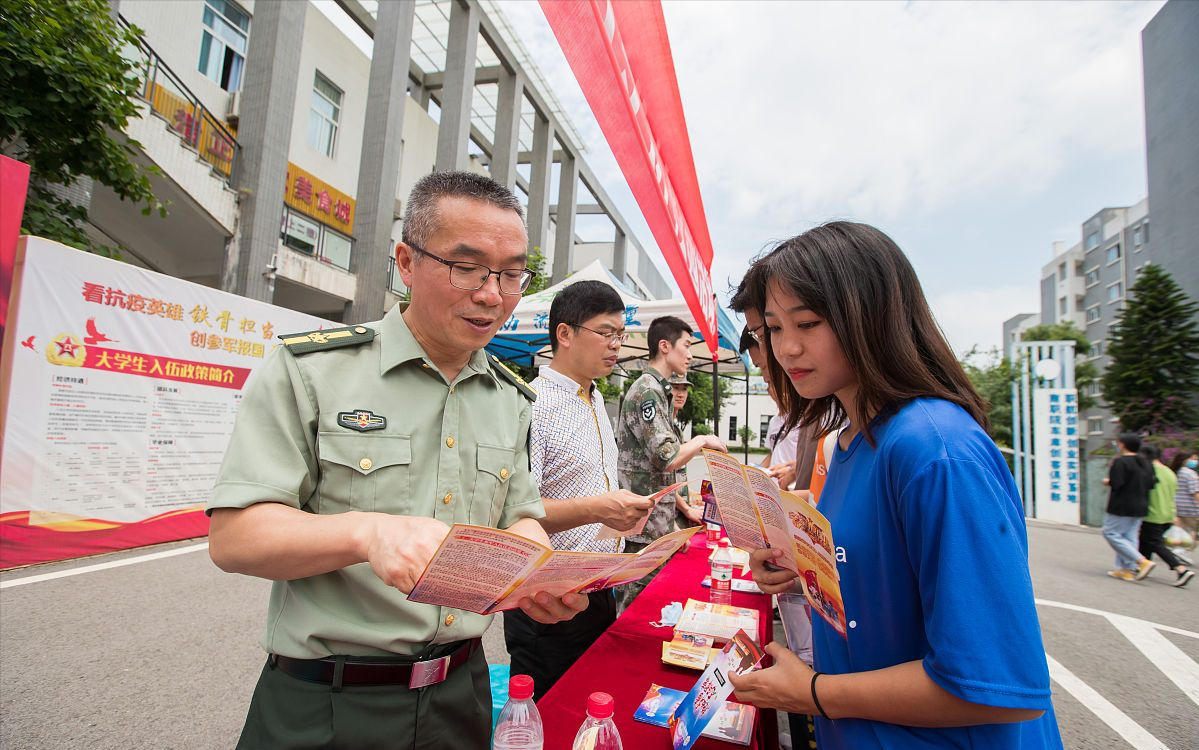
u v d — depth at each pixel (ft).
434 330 3.53
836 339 3.27
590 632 6.33
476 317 3.41
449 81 44.04
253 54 30.09
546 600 3.28
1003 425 69.36
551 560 2.72
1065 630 14.83
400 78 37.55
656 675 4.78
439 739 3.35
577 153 66.03
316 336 3.40
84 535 14.37
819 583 3.26
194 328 16.84
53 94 12.98
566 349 6.86
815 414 4.24
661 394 8.93
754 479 3.78
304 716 3.09
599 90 3.62
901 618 2.95
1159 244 65.46
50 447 13.65
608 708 3.14
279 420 3.06
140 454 15.57
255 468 2.92
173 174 24.62
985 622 2.44
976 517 2.56
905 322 3.16
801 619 7.48
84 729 7.52
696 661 4.91
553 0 3.14
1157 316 52.70
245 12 34.06
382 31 37.17
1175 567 20.44
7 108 12.57
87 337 14.25
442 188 3.40
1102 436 81.56
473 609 2.85
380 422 3.34
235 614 11.66
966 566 2.51
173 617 11.31
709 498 7.08
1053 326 84.53
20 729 7.43
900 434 2.90
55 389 13.69
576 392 6.85
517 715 3.12
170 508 16.35
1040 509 38.32
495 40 48.47
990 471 2.71
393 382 3.49
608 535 5.88
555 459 6.40
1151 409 51.80
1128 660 12.78
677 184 5.73
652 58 4.66
